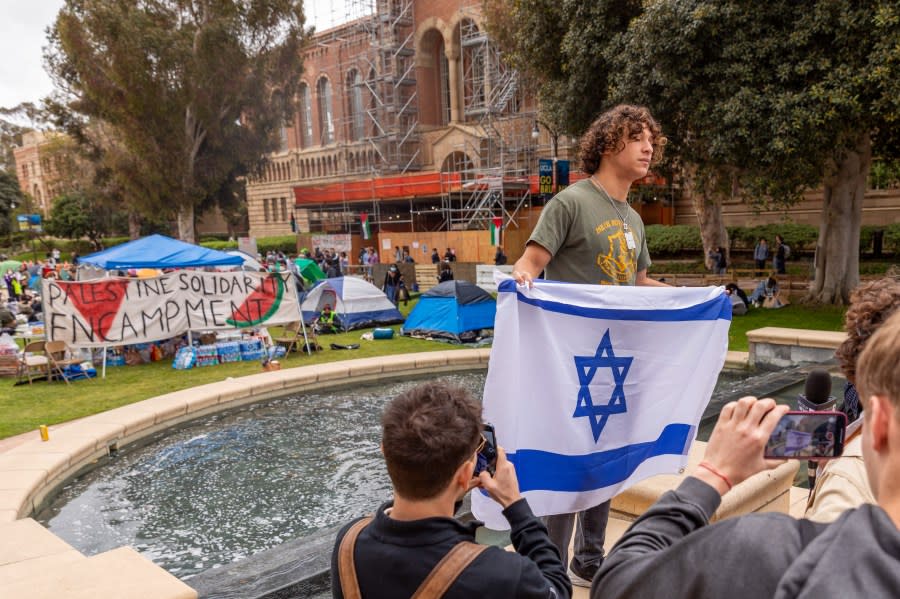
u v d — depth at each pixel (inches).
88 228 2336.4
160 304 546.0
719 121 546.3
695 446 164.9
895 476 32.2
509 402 89.6
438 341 623.8
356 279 745.0
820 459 43.9
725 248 887.7
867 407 34.9
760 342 441.1
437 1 1865.2
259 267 984.3
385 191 1423.5
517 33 773.3
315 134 2250.2
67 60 1230.9
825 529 31.7
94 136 1430.9
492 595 53.2
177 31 1167.6
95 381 490.9
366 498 276.7
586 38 633.0
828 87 499.8
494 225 1102.4
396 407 60.8
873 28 472.7
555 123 778.8
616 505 143.8
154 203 1293.1
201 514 264.7
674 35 542.0
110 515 266.5
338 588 58.6
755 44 516.1
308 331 701.3
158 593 123.6
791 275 812.6
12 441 341.4
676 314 102.7
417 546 56.3
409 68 1956.2
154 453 341.1
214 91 1233.4
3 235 2650.1
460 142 1732.3
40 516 267.9
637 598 36.4
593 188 104.1
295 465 317.7
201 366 547.2
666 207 1325.0
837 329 532.7
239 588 128.3
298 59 1362.0
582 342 96.5
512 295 90.2
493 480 66.7
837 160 617.3
